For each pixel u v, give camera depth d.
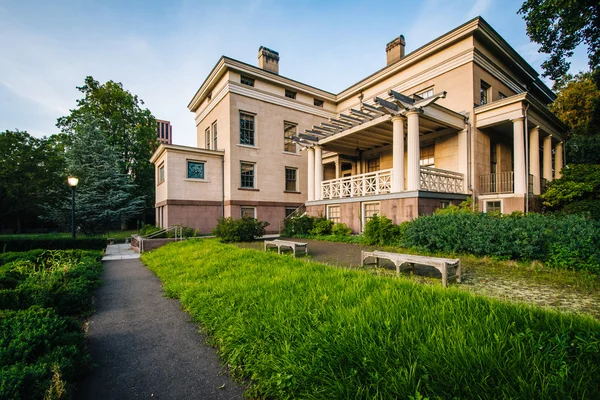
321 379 2.23
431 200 11.07
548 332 2.52
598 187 11.33
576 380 1.90
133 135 28.39
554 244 6.03
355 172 18.61
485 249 6.88
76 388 2.64
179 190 16.50
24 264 7.03
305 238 13.65
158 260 9.41
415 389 1.91
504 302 3.36
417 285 4.24
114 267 9.23
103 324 4.35
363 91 19.09
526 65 16.11
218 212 17.64
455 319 2.87
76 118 24.20
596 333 2.38
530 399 1.75
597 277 5.26
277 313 3.51
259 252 8.33
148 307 5.11
